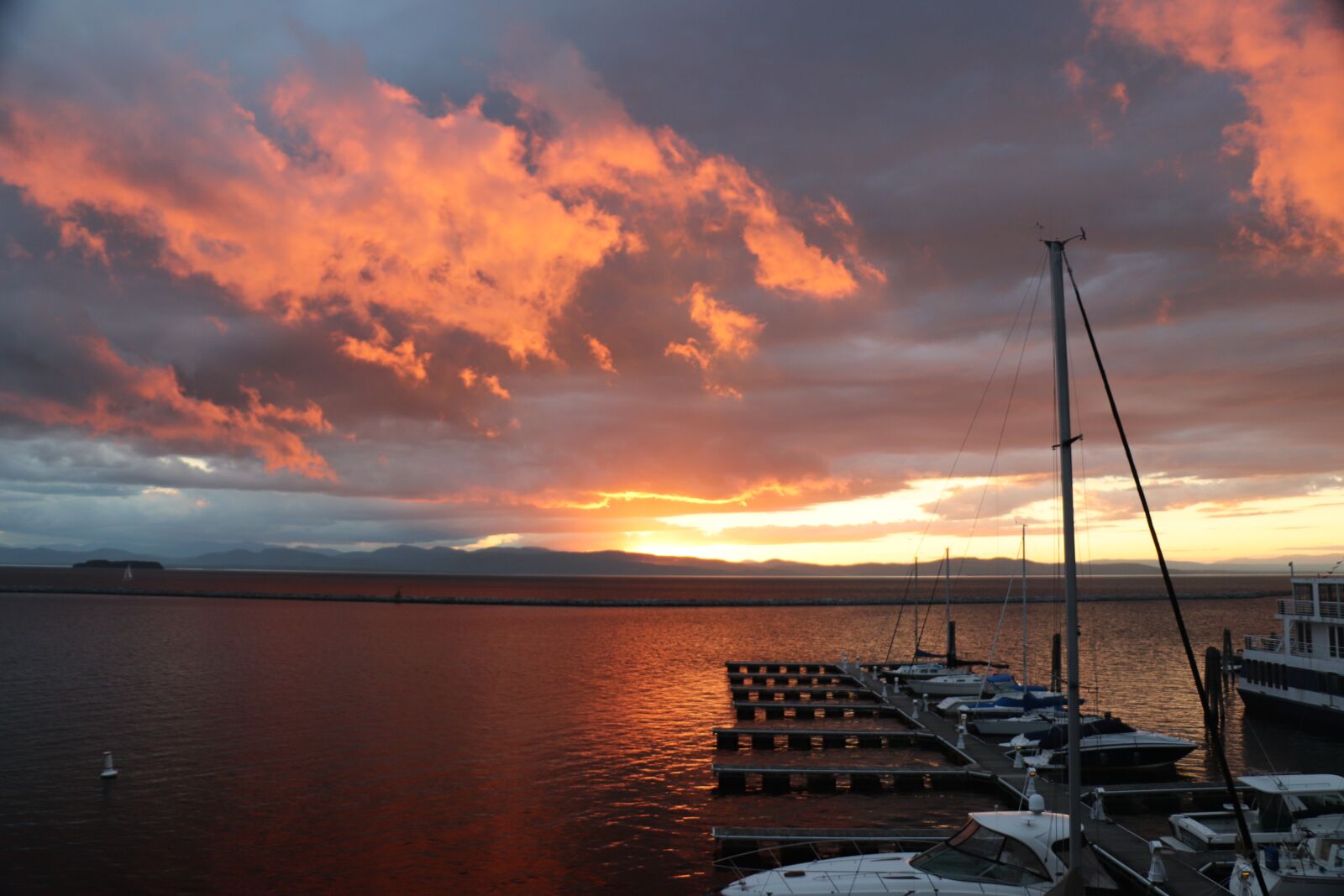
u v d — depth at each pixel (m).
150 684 66.50
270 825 31.69
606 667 82.69
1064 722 46.12
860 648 108.75
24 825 31.47
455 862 28.22
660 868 27.84
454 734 48.47
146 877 26.73
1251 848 21.30
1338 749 48.12
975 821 21.66
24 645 96.75
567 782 38.28
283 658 86.31
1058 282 21.61
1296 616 53.50
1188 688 72.94
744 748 46.06
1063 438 21.05
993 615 182.12
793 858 28.19
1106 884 20.17
